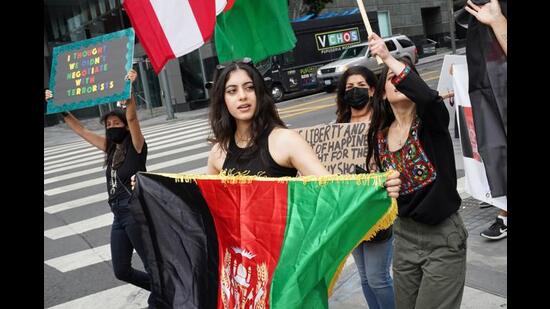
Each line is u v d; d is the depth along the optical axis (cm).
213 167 270
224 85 245
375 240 284
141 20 363
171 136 1573
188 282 268
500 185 246
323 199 223
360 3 246
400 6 3488
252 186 237
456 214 249
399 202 252
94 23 2673
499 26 223
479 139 247
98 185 1007
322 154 346
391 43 2203
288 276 226
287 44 385
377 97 261
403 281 262
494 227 446
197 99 2517
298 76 2227
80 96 362
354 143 338
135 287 482
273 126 245
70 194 952
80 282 511
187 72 2517
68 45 369
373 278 293
